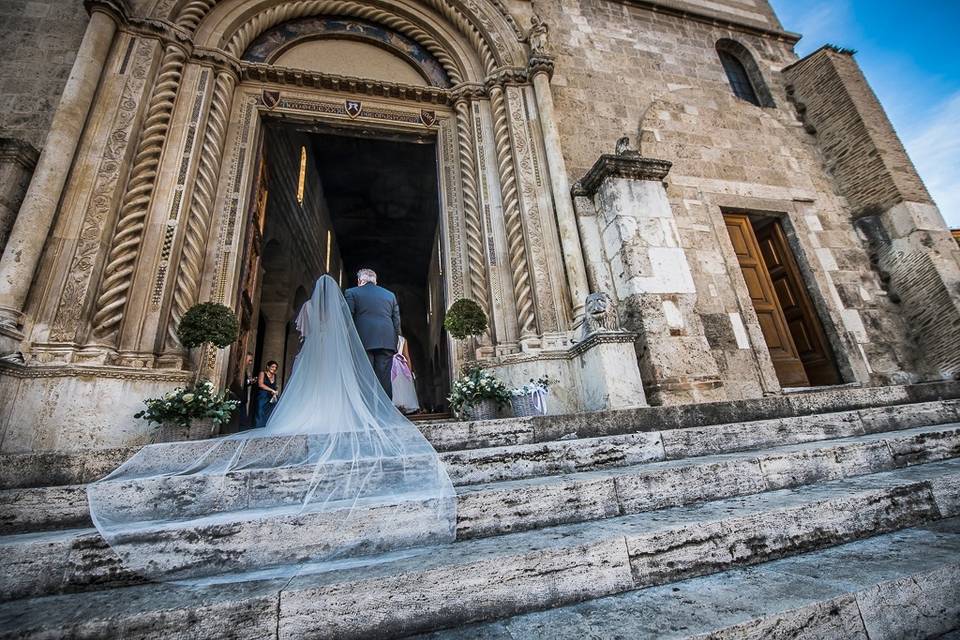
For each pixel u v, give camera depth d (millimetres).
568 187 6801
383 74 7727
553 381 5719
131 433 4270
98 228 4887
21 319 4293
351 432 2941
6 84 5836
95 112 5309
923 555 1969
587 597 1803
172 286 5121
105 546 1926
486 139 7312
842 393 4812
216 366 5227
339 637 1569
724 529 2100
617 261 6230
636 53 9375
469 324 5594
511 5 8500
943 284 7676
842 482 2883
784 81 10500
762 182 8773
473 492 2355
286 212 10656
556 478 2818
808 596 1630
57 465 2797
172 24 6066
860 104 9188
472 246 6793
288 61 7258
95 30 5520
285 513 2137
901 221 8297
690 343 5762
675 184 8141
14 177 4930
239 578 1821
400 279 21531
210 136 5992
